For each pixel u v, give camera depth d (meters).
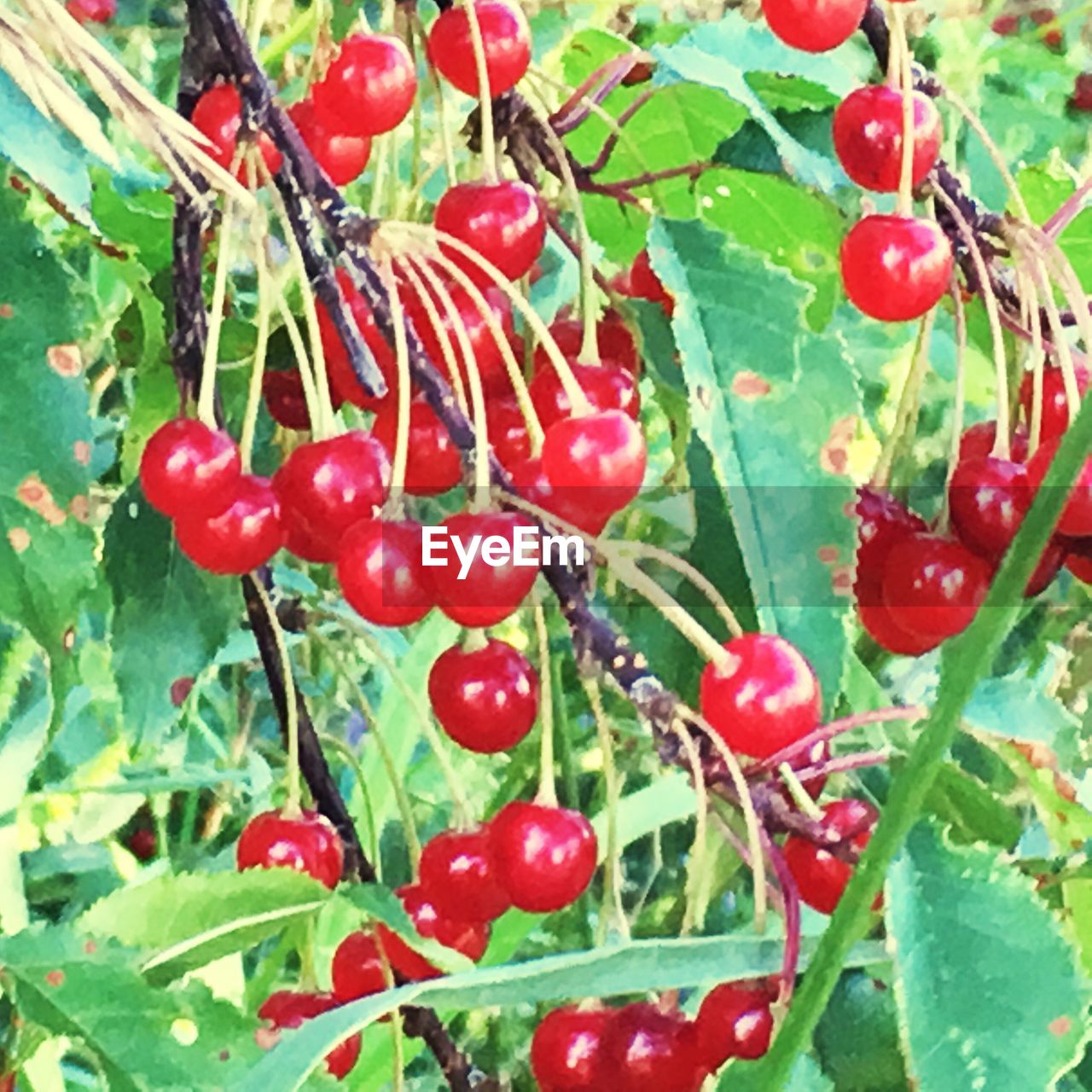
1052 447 0.23
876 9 0.24
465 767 0.50
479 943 0.26
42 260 0.24
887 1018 0.25
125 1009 0.23
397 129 0.26
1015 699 0.29
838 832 0.22
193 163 0.22
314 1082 0.22
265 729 0.53
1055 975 0.20
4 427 0.23
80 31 0.20
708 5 0.31
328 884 0.26
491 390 0.24
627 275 0.30
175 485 0.23
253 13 0.24
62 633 0.24
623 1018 0.23
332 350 0.25
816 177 0.25
